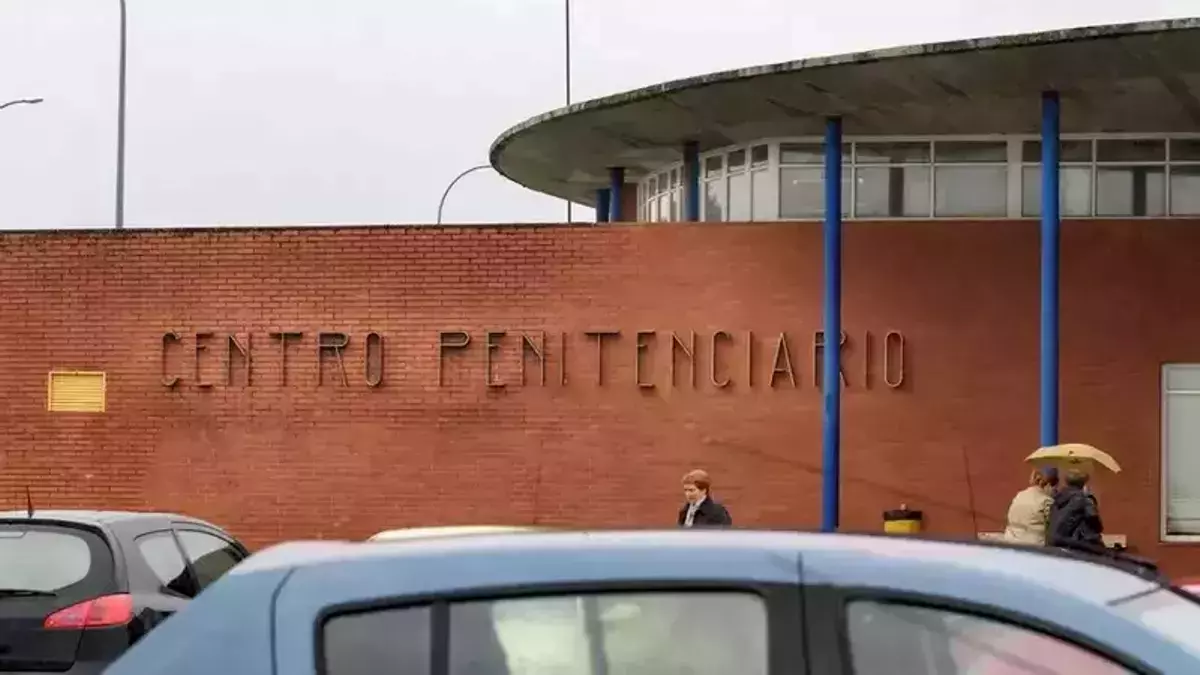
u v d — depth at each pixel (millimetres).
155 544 8328
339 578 3205
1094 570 3309
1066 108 16281
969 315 16719
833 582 3045
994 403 16656
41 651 7629
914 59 14172
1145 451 16531
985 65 14328
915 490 16641
